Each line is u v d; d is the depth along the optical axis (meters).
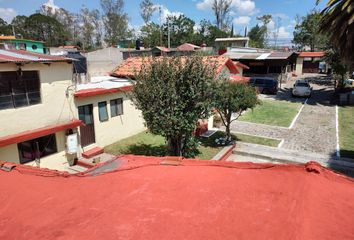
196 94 10.03
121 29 71.75
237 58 35.59
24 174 4.05
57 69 11.19
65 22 81.31
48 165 11.45
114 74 18.48
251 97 13.76
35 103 10.65
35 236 2.48
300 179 3.27
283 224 2.40
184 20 70.81
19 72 9.80
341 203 2.79
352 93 26.50
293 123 19.50
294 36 61.84
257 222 2.46
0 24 79.31
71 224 2.62
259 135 16.77
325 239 2.20
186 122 10.11
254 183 3.30
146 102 10.27
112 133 14.62
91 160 12.49
